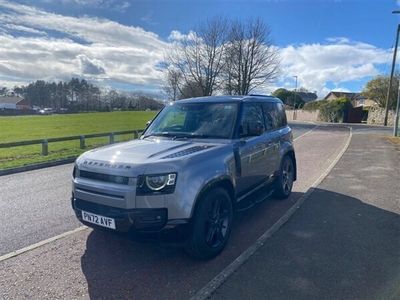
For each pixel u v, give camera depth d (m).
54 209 5.62
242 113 4.62
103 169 3.39
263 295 2.89
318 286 3.03
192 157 3.47
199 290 2.98
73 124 35.84
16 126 32.81
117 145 4.11
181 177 3.25
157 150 3.71
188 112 4.87
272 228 4.53
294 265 3.44
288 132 6.29
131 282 3.14
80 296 2.91
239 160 4.19
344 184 7.21
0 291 3.00
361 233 4.33
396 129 20.03
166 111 5.19
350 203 5.73
